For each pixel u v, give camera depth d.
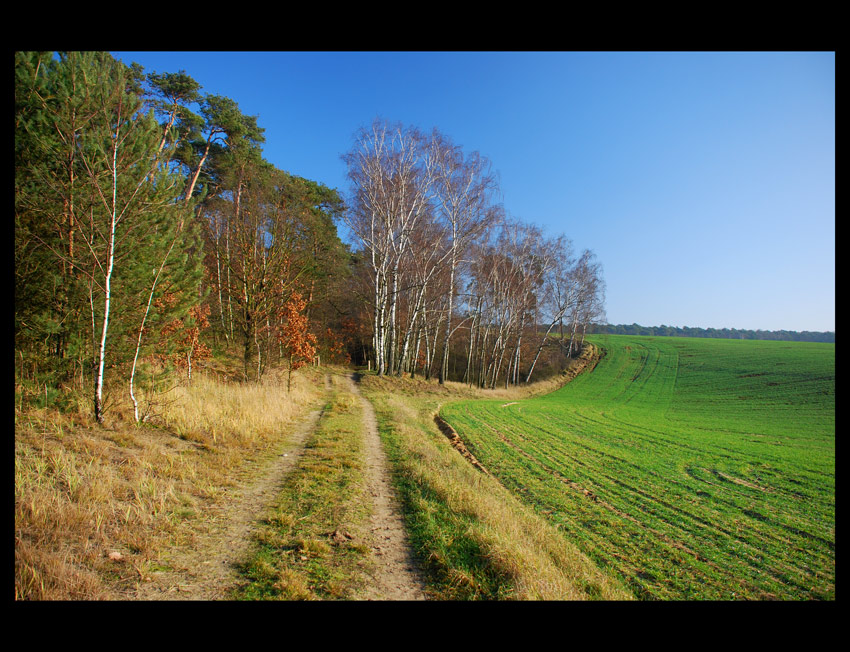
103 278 9.30
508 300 38.97
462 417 21.83
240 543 5.37
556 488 10.80
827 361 50.09
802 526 9.20
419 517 6.63
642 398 41.47
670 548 7.66
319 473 8.45
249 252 19.47
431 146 28.20
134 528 5.29
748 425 26.48
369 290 40.56
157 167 10.75
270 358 20.88
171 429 9.80
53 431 7.62
